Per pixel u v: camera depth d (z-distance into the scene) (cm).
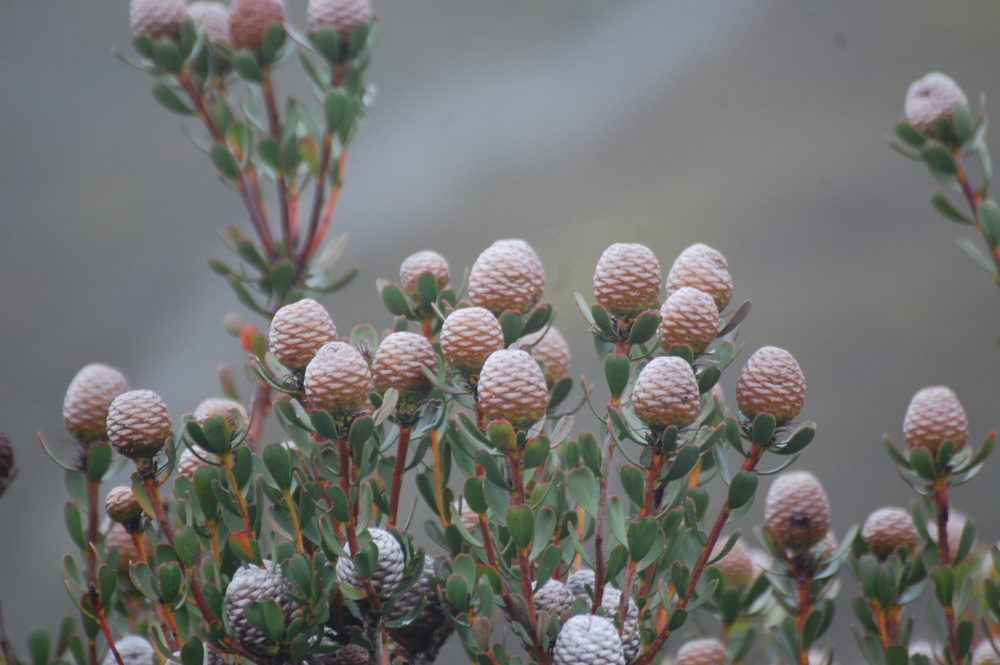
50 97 976
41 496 715
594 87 871
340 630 223
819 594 231
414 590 225
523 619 221
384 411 220
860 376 646
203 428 222
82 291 838
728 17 909
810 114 793
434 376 222
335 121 248
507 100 898
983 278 678
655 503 223
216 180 921
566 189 791
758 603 234
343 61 249
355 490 221
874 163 744
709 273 226
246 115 251
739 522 485
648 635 224
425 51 966
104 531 233
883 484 608
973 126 238
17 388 784
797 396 222
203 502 223
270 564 223
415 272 233
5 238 870
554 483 225
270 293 250
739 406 223
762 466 307
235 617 220
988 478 584
